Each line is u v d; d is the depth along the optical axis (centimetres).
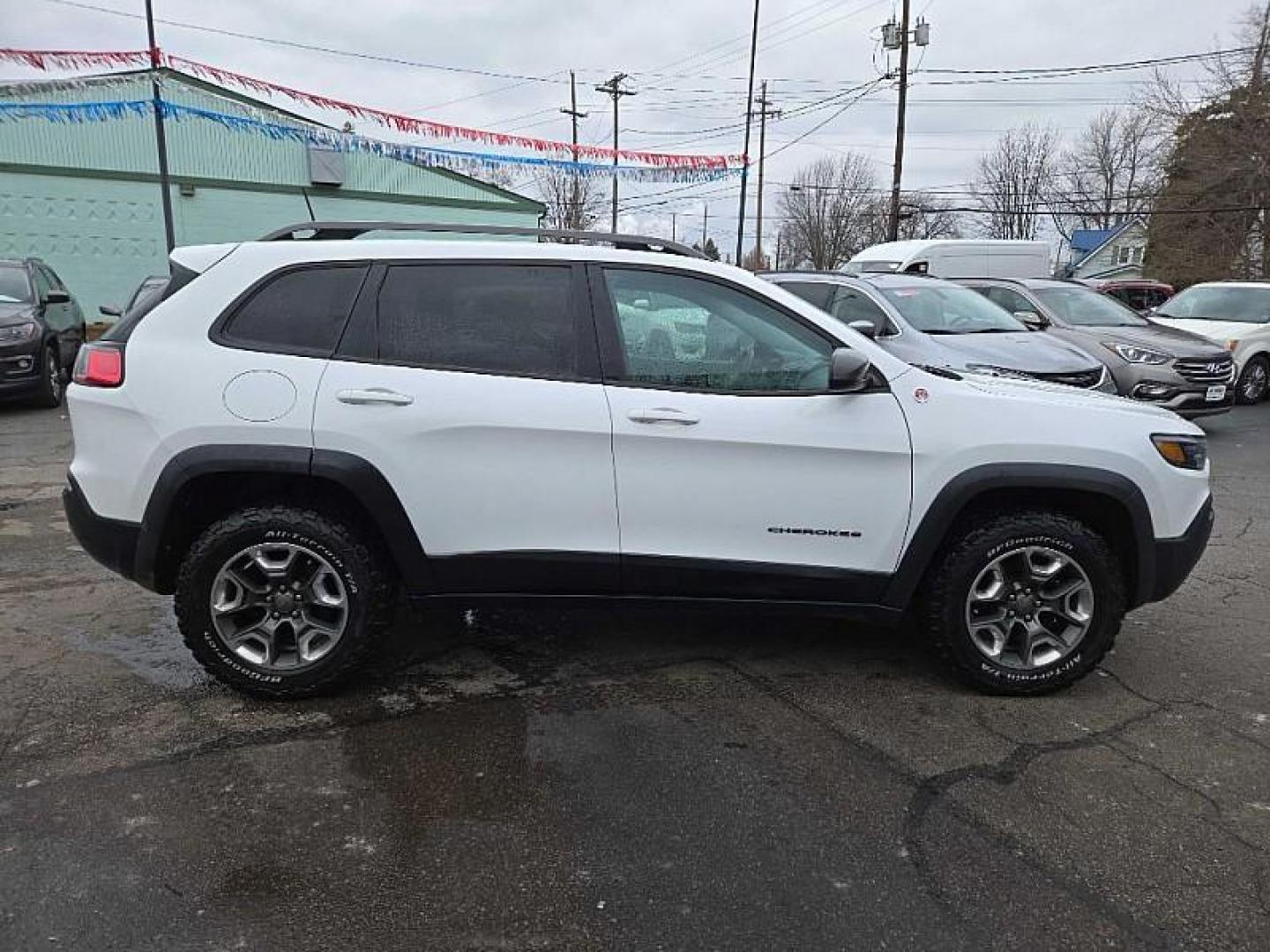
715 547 359
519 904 249
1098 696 379
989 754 331
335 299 353
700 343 360
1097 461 357
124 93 1614
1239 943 236
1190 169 3516
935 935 238
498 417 345
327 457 340
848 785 309
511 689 378
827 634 441
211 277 355
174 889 252
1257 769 323
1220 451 970
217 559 348
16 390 1041
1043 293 1171
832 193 6009
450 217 2550
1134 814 294
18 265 1151
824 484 355
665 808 294
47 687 373
